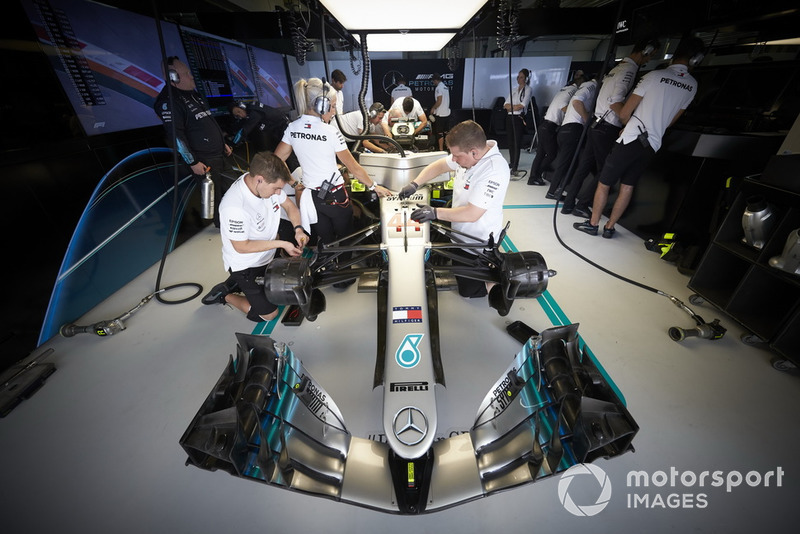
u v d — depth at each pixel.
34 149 2.53
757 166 2.89
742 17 2.84
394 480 1.37
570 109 4.87
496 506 1.58
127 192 3.38
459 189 2.54
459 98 9.34
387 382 1.52
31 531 1.56
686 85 3.15
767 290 2.42
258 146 5.95
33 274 2.55
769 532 1.48
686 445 1.82
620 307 2.90
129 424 2.04
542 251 3.83
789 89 3.16
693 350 2.43
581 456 1.29
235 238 2.09
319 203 2.82
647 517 1.53
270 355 1.54
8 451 1.91
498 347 2.52
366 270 2.37
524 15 4.37
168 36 3.98
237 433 1.26
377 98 9.30
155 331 2.79
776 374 2.23
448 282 2.78
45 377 2.34
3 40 2.37
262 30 4.29
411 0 1.78
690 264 3.26
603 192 3.94
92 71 3.03
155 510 1.62
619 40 4.44
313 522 1.55
